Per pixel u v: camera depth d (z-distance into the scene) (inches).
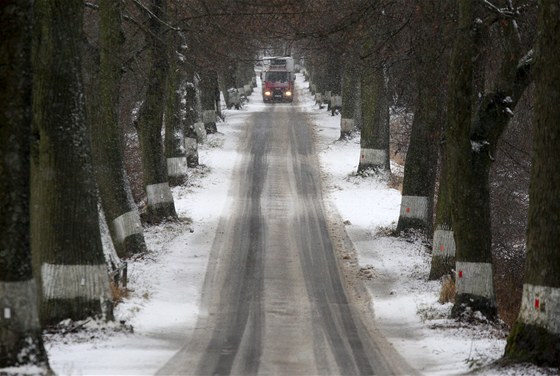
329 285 2824.8
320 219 3993.6
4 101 1421.0
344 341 2022.6
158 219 3823.8
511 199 4542.3
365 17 3046.3
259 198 4483.3
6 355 1429.6
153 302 2474.2
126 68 3144.7
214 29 3678.6
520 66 2208.4
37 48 2010.3
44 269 2017.7
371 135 5027.1
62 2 1996.8
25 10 1424.7
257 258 3208.7
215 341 2000.5
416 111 3540.8
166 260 3110.2
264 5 3540.8
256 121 7780.5
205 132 6363.2
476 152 2228.1
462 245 2268.7
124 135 5561.0
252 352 1857.8
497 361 1616.6
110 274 2436.0
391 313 2427.4
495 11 2151.8
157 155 3823.8
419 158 3553.2
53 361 1616.6
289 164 5526.6
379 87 4963.1
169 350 1839.3
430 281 2837.1
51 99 2014.0
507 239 4475.9
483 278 2256.4
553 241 1573.6
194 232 3649.1
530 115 3393.2
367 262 3166.8
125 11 3398.1
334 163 5575.8
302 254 3294.8
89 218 2043.6
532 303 1593.3
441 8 2701.8
